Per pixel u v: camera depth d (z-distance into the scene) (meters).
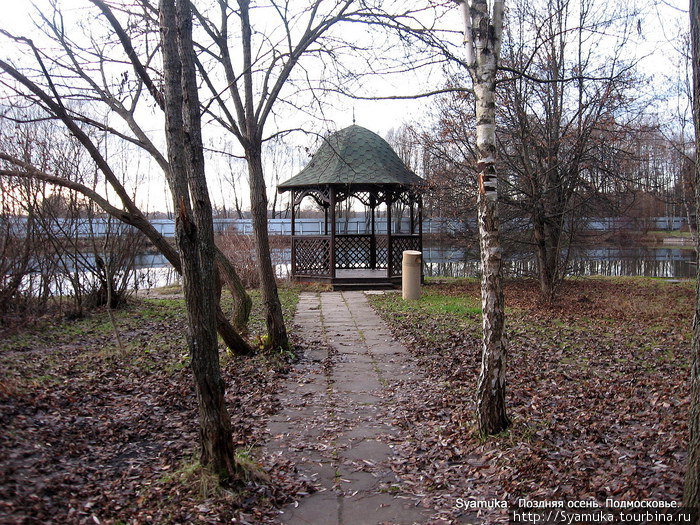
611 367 7.20
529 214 14.83
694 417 3.05
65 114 5.61
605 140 12.27
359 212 43.41
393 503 3.91
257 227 8.16
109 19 4.87
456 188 15.67
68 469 4.10
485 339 4.86
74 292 11.23
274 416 5.74
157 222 30.52
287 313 12.32
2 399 5.24
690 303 12.96
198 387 4.02
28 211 9.98
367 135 17.94
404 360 8.02
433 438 5.00
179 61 4.02
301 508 3.85
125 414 5.46
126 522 3.45
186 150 4.34
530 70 13.09
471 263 21.95
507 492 3.92
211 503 3.72
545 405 5.67
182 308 12.87
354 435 5.21
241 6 7.54
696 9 3.04
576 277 19.66
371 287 16.86
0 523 3.07
